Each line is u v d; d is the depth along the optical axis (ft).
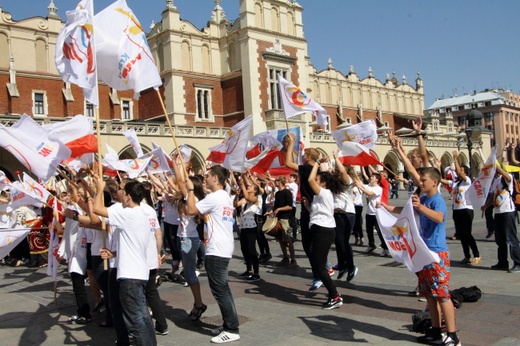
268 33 126.31
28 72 111.34
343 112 175.52
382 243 39.11
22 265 44.60
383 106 192.44
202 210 20.08
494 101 349.20
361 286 28.48
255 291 28.71
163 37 124.98
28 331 22.61
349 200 30.37
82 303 23.63
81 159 26.66
